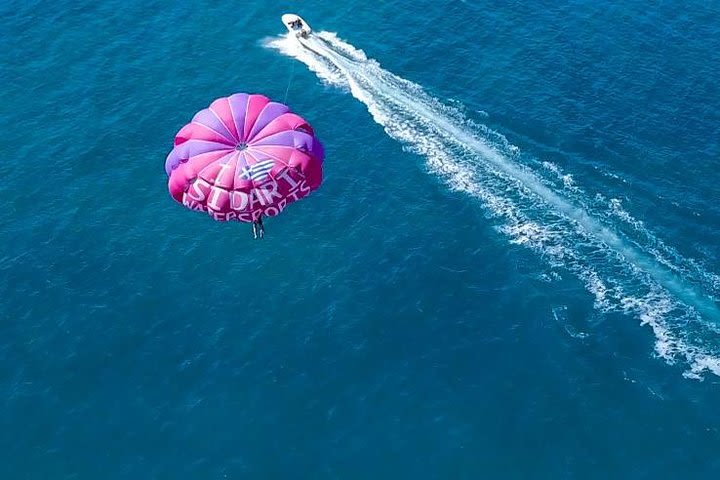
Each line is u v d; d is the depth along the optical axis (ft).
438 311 205.05
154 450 181.47
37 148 243.60
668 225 222.48
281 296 208.64
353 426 184.65
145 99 258.57
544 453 179.42
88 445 182.50
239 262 215.72
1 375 194.49
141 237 221.66
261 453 180.45
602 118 250.78
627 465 177.17
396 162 239.30
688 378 190.60
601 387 189.37
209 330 202.49
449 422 184.75
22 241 221.05
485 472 176.65
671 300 205.57
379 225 223.51
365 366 195.00
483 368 193.98
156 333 202.08
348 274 212.84
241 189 165.68
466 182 233.96
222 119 171.53
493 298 207.10
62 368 195.83
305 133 173.47
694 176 233.96
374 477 176.35
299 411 187.42
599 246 217.77
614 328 200.13
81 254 218.18
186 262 215.92
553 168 237.04
